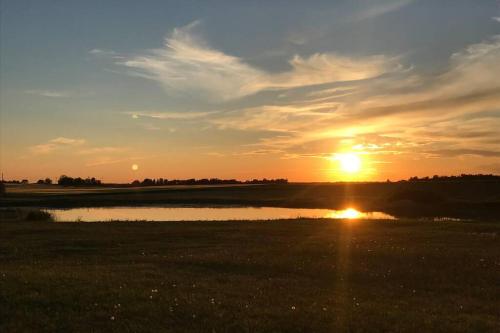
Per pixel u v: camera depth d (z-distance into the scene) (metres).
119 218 66.75
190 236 34.09
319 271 21.64
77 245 30.06
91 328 12.74
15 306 14.57
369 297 17.16
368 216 69.50
